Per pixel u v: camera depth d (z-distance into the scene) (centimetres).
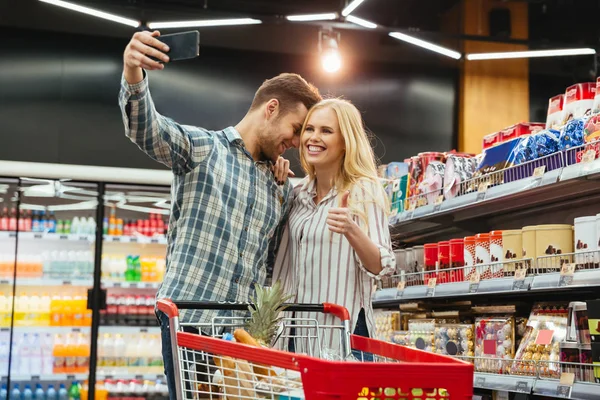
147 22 520
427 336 372
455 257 350
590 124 267
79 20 633
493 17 709
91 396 612
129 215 659
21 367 619
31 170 586
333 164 260
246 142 267
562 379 271
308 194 268
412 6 693
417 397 152
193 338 197
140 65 221
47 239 633
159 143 236
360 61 716
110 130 648
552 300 346
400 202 409
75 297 638
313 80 705
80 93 647
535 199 330
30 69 639
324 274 253
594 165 257
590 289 296
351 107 257
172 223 254
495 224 408
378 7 690
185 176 250
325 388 148
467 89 723
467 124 720
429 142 718
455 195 352
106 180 606
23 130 630
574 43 688
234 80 687
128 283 636
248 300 257
